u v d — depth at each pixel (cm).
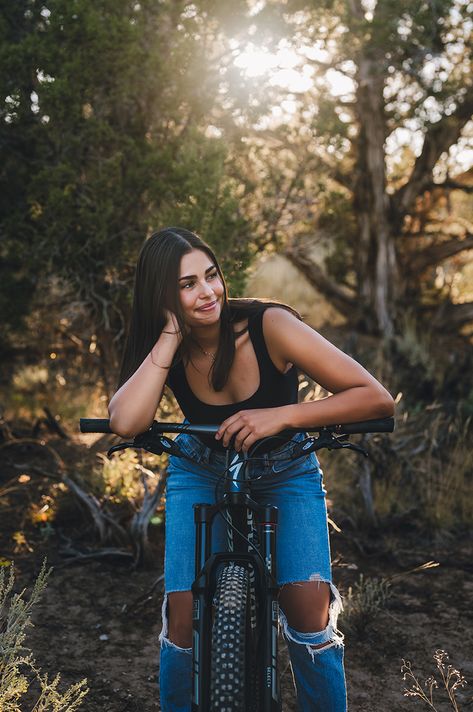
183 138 584
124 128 579
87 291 566
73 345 699
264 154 667
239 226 543
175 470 264
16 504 525
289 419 238
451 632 381
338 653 252
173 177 538
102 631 379
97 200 553
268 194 620
